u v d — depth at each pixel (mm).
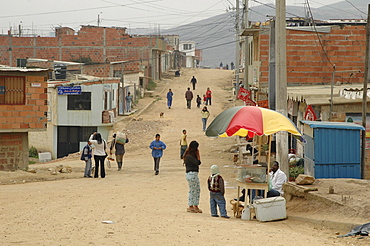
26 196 18750
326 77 35969
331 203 14406
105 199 18094
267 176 15289
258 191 16266
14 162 29031
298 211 15336
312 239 11312
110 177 27000
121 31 89312
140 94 74000
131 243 9930
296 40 35844
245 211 14820
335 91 26219
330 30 35719
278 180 17000
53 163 37219
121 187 22328
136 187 22375
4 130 28219
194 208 16031
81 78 61656
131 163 34625
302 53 35906
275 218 14516
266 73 37531
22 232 10992
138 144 44750
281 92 19594
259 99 37594
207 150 39969
